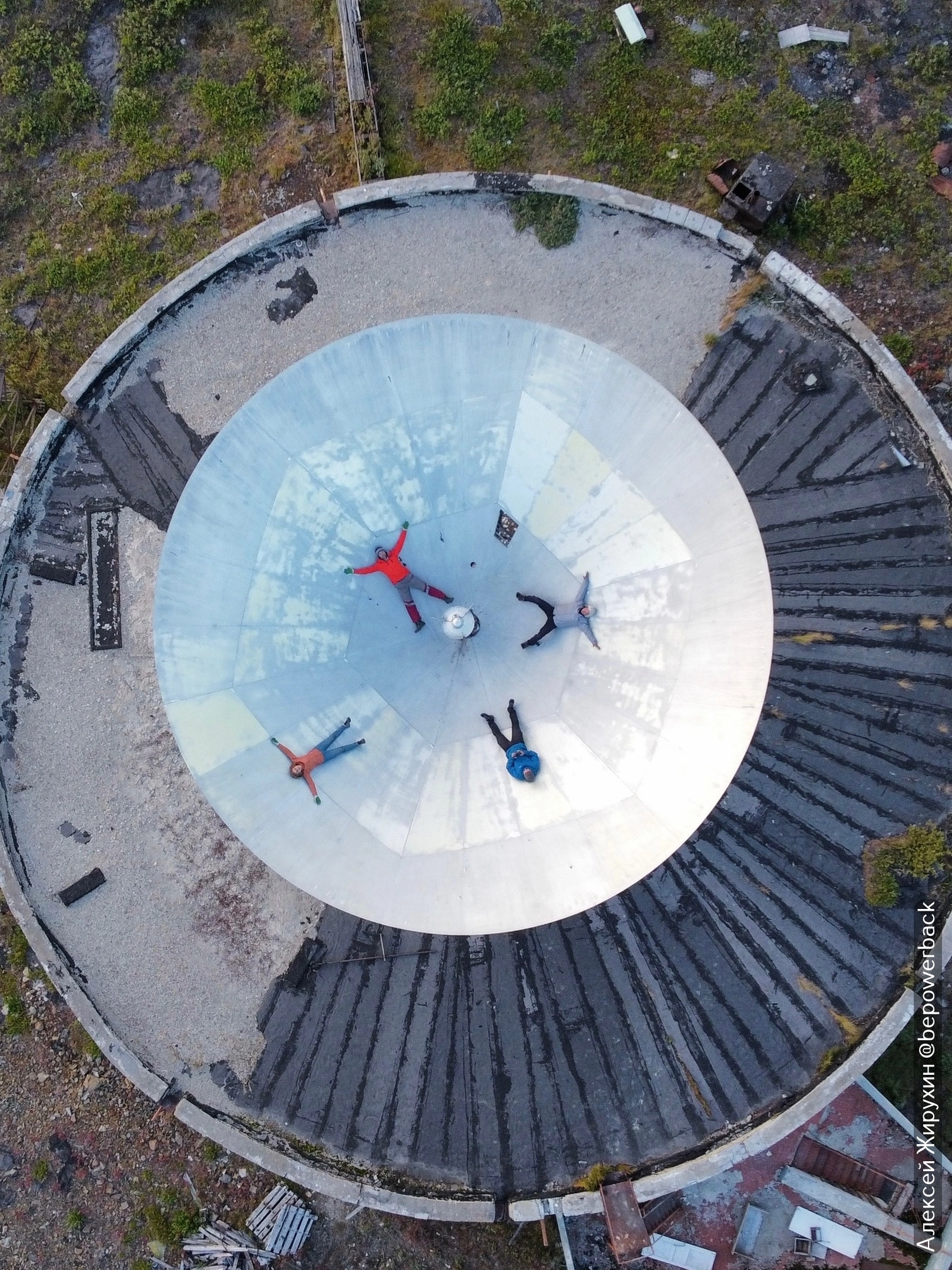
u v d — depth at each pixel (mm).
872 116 15969
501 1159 14406
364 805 12172
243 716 12141
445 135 16156
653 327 15492
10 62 16562
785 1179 15203
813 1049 14367
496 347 11633
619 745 12023
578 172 16109
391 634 12711
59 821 15430
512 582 12828
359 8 16141
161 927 15195
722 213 15766
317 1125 14656
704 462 11602
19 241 16656
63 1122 16062
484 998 14641
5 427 16391
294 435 11883
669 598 12039
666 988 14570
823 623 14961
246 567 12086
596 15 16188
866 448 15141
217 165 16438
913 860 14406
